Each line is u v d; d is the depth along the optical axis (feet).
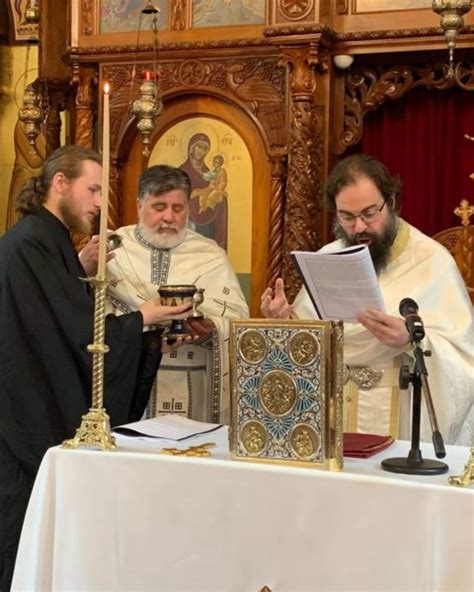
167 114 19.97
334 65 18.92
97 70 20.38
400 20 18.34
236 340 9.58
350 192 12.73
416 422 9.47
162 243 15.60
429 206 19.16
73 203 13.02
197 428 11.36
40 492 9.88
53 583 9.84
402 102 19.39
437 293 12.95
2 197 25.18
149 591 9.53
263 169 19.27
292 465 9.33
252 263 19.34
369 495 8.61
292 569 8.93
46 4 22.17
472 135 18.99
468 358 12.71
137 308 15.42
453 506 8.24
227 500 9.20
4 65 25.21
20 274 12.57
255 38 19.02
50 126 22.47
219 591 9.26
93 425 9.97
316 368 9.26
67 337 12.47
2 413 12.41
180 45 19.47
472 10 17.80
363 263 10.46
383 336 10.90
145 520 9.53
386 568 8.53
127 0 19.99
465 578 8.18
